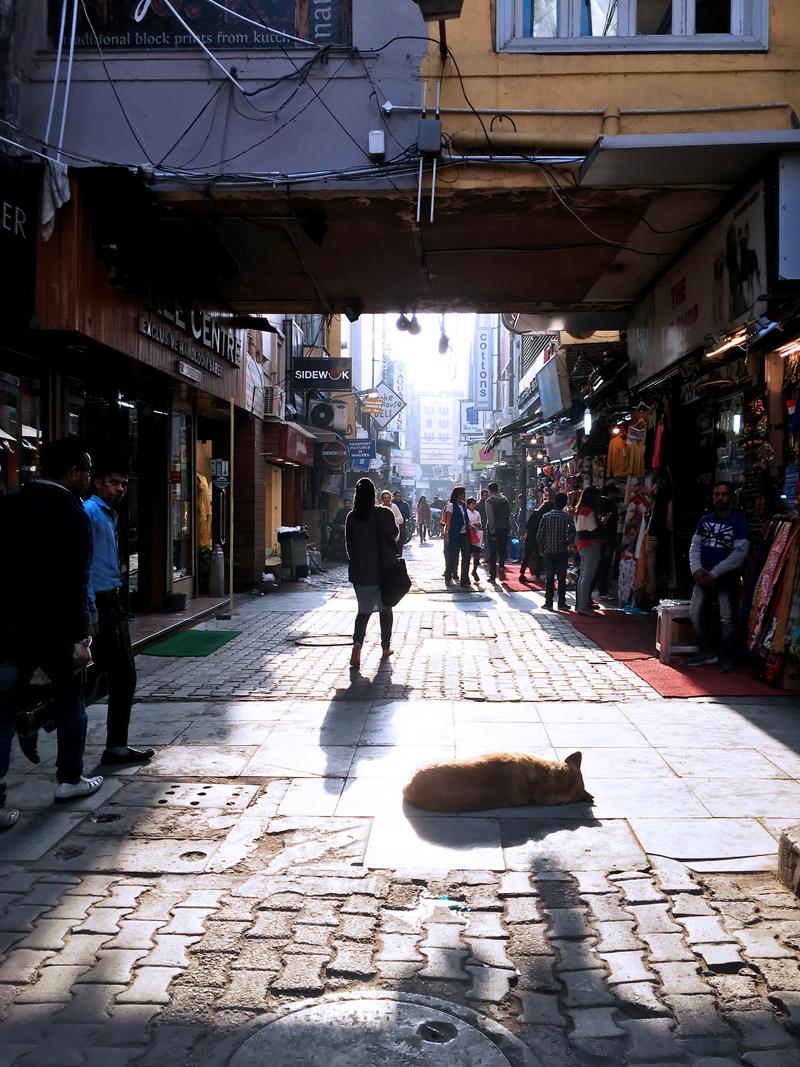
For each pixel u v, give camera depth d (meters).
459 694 7.08
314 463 24.52
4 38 7.49
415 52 7.70
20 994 2.80
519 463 29.44
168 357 9.94
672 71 7.60
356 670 8.12
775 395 8.02
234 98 7.81
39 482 4.42
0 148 7.02
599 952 3.04
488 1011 2.71
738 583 7.99
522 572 17.16
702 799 4.54
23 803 4.59
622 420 13.95
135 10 7.82
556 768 4.50
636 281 10.75
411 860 3.82
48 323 7.22
